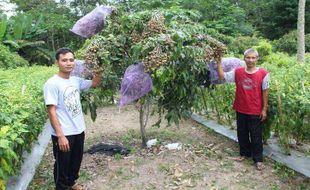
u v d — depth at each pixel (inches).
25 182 167.5
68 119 152.8
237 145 227.5
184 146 224.1
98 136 264.8
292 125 189.3
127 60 196.9
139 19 190.2
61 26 833.5
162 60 167.0
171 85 201.6
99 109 362.6
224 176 180.4
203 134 255.8
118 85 205.6
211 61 199.8
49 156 220.5
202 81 210.8
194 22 207.2
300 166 186.7
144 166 193.3
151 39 169.8
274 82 202.2
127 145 232.4
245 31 778.8
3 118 136.6
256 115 190.9
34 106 185.8
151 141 232.5
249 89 190.9
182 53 178.5
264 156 204.4
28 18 805.9
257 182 173.8
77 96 156.5
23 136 152.3
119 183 176.1
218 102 265.7
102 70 175.5
